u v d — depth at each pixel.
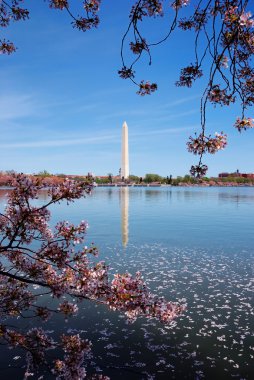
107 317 11.45
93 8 5.20
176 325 10.88
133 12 4.45
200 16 4.58
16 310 6.36
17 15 5.76
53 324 10.84
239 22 3.65
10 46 6.46
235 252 22.81
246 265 19.17
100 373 8.15
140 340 9.88
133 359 8.83
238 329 10.59
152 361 8.73
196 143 4.26
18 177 5.43
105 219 41.62
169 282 15.80
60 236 5.82
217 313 11.93
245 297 13.66
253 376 8.09
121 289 5.66
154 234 30.36
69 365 5.73
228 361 8.75
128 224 37.12
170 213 50.06
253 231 32.06
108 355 9.00
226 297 13.67
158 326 10.80
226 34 4.07
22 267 6.41
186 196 102.44
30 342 6.17
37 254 5.82
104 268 6.01
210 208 59.44
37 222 5.76
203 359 8.84
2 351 9.01
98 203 70.75
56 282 5.82
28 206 5.52
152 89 5.02
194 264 19.41
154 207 61.34
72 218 42.31
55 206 60.84
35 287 14.31
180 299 13.41
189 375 8.12
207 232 31.48
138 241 26.88
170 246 24.92
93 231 32.09
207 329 10.60
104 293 5.70
